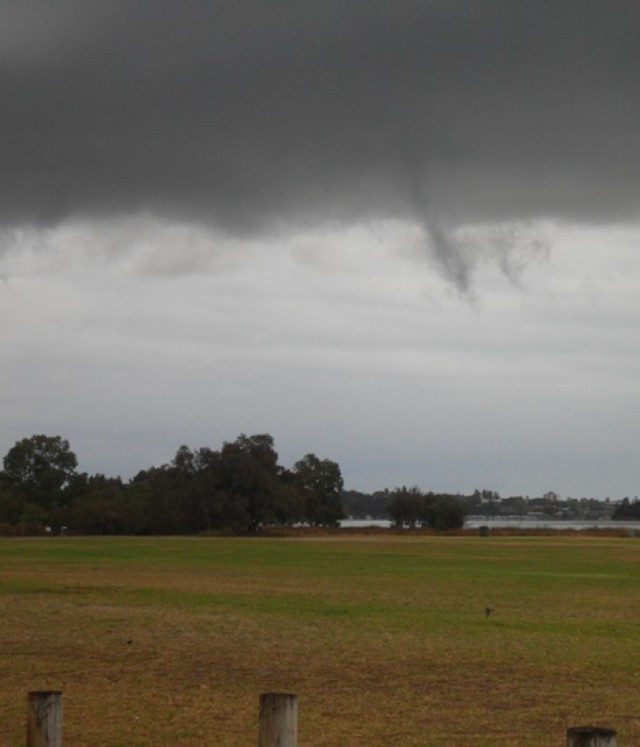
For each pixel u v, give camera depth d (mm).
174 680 28641
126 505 174875
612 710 25234
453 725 23609
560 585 59594
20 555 90688
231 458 177500
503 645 34812
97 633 37375
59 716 14961
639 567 76938
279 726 13852
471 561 84625
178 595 51688
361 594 52969
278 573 68938
